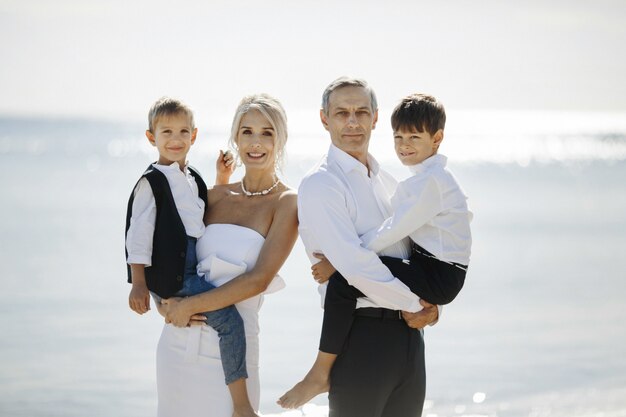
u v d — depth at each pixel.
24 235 15.09
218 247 3.91
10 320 9.03
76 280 11.20
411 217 3.53
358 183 3.74
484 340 8.46
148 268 3.81
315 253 3.73
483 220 18.06
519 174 31.66
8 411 6.31
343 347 3.58
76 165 32.94
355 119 3.72
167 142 3.95
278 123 3.96
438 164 3.72
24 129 65.38
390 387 3.61
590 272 12.10
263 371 7.22
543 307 9.91
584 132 76.50
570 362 7.75
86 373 7.21
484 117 119.44
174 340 3.86
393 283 3.47
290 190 4.03
